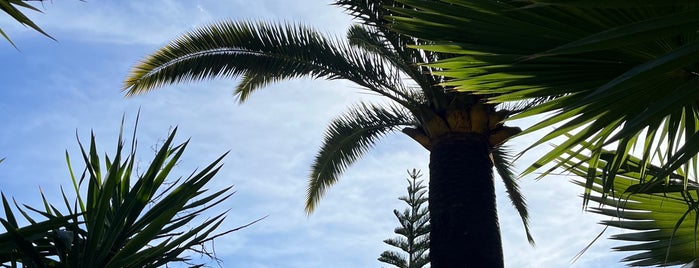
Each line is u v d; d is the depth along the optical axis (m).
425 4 3.23
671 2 2.43
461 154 8.19
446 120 8.34
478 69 3.40
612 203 4.98
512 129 8.38
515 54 3.24
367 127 11.08
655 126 3.36
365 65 9.02
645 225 4.96
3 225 2.89
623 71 3.20
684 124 3.63
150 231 3.21
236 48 9.45
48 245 3.22
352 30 9.81
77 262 3.12
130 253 3.20
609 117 3.17
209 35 9.47
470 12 3.15
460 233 7.89
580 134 3.36
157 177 3.39
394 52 8.79
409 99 8.70
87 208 3.36
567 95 3.39
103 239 3.31
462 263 7.79
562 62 3.21
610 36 2.44
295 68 9.38
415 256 14.67
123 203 3.29
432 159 8.37
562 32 3.06
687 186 4.36
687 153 2.69
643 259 4.98
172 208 3.22
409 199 15.02
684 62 2.40
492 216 8.06
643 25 2.42
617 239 5.05
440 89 8.42
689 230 4.87
